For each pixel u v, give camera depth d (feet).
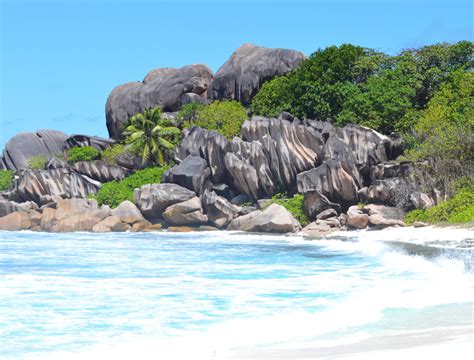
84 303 42.80
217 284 51.65
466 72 157.79
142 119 202.80
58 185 176.14
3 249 92.48
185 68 231.09
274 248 88.69
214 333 32.99
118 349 29.91
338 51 180.45
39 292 47.96
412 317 35.12
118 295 46.26
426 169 121.39
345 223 123.13
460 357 22.77
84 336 32.94
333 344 28.68
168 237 120.47
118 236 125.70
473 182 115.03
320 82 173.58
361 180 131.85
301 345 28.91
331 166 131.85
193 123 202.90
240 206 147.84
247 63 215.72
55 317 38.04
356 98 158.40
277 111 178.19
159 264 68.90
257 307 40.55
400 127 150.82
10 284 52.49
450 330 30.63
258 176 147.54
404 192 120.06
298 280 53.21
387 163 130.31
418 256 66.08
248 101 210.38
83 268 65.46
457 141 121.70
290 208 134.62
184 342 31.04
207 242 104.78
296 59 209.77
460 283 48.34
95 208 159.22
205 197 142.31
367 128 137.28
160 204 146.00
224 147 153.69
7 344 31.24
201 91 228.63
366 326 33.09
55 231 144.97
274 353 27.20
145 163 198.18
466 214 104.53
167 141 200.44
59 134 246.06
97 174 186.80
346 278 53.72
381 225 115.03
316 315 37.01
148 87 235.40
